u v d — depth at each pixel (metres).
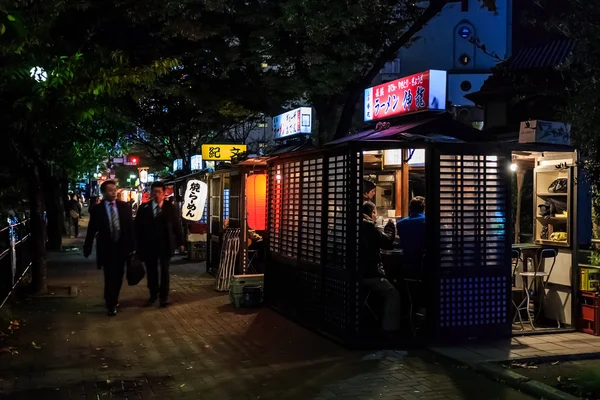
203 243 16.97
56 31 10.12
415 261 7.90
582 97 4.87
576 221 8.06
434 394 5.61
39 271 10.95
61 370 6.30
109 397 5.48
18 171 10.77
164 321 8.81
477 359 6.61
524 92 12.76
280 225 9.46
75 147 13.64
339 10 11.21
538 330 7.90
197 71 13.70
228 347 7.30
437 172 7.37
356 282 7.26
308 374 6.21
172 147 28.25
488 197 7.60
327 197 7.87
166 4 11.34
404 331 7.91
